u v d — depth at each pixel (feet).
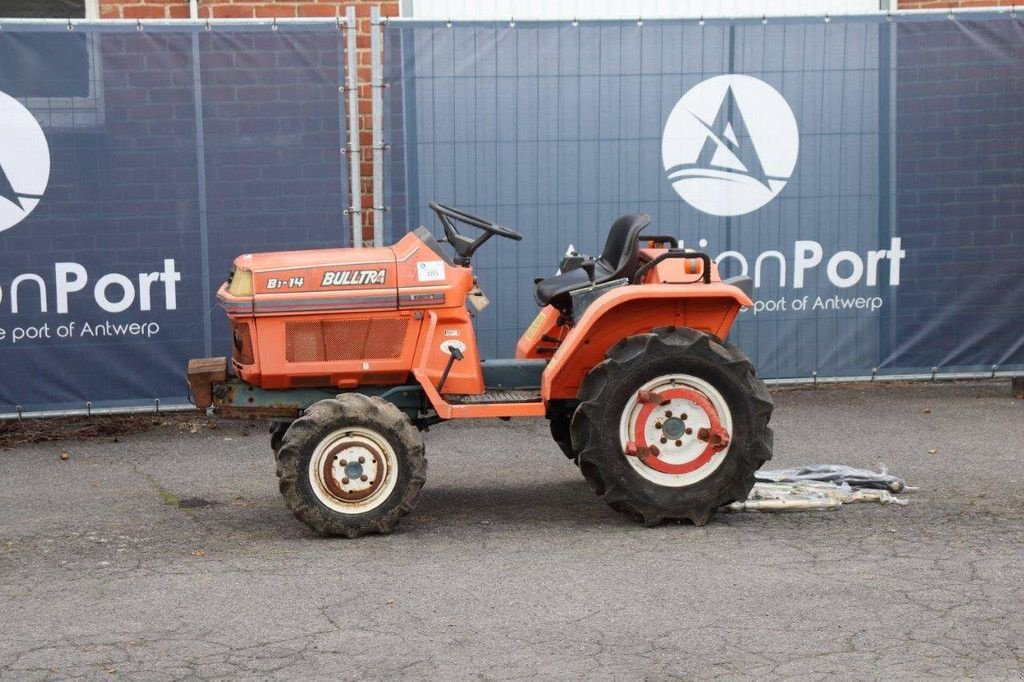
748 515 21.57
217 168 29.01
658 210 30.48
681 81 30.22
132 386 29.19
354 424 20.44
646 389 20.81
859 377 31.35
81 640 16.22
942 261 31.19
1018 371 31.60
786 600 17.13
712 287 21.13
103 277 28.84
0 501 23.88
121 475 25.82
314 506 20.43
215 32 28.68
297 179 29.30
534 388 22.70
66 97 28.32
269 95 29.01
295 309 21.29
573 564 18.94
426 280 21.54
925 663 14.97
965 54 30.68
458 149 29.81
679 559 19.06
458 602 17.33
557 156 30.09
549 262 30.27
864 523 20.90
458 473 25.58
